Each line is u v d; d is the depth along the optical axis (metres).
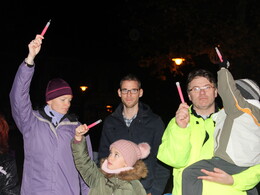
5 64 10.43
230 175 1.37
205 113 1.61
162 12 6.20
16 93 1.59
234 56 5.54
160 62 6.42
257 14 5.64
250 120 1.32
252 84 1.38
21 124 1.66
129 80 1.93
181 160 1.41
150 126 1.91
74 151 1.53
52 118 1.69
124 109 1.98
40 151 1.63
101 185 1.54
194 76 1.60
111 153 1.59
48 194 1.60
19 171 3.80
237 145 1.33
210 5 5.79
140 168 1.58
